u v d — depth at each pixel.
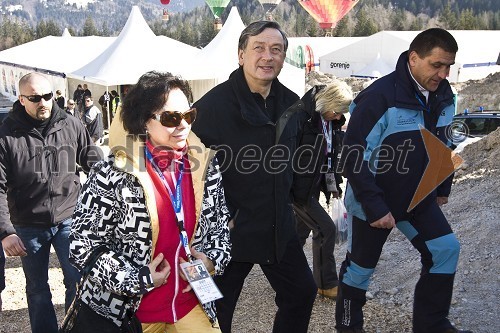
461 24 115.75
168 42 19.84
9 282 5.52
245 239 3.19
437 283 3.43
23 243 3.84
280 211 3.21
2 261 4.71
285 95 3.39
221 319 3.30
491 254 4.59
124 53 18.67
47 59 26.86
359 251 3.55
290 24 132.25
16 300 5.09
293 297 3.37
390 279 4.76
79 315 2.43
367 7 135.38
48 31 117.81
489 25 118.94
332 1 40.72
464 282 4.38
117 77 18.14
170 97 2.34
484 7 144.25
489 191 5.82
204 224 2.53
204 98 3.23
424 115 3.37
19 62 27.06
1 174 3.72
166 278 2.33
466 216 5.46
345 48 35.66
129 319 2.42
